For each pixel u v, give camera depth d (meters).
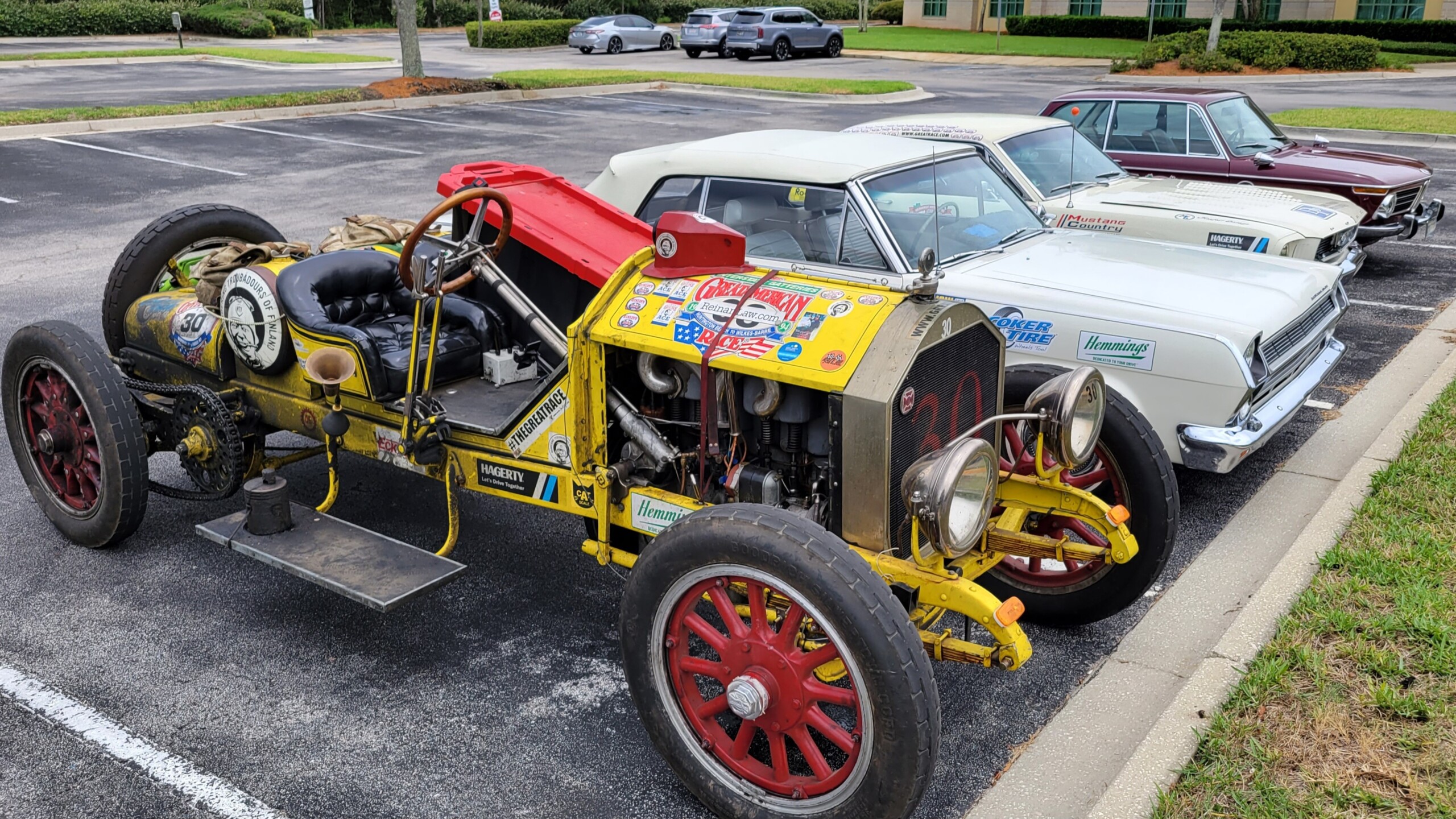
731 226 6.03
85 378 4.87
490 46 40.72
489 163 5.51
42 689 4.11
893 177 5.84
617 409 3.92
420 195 13.78
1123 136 10.39
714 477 3.90
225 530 4.38
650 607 3.39
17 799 3.52
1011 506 4.14
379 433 4.62
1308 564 4.63
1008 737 3.87
